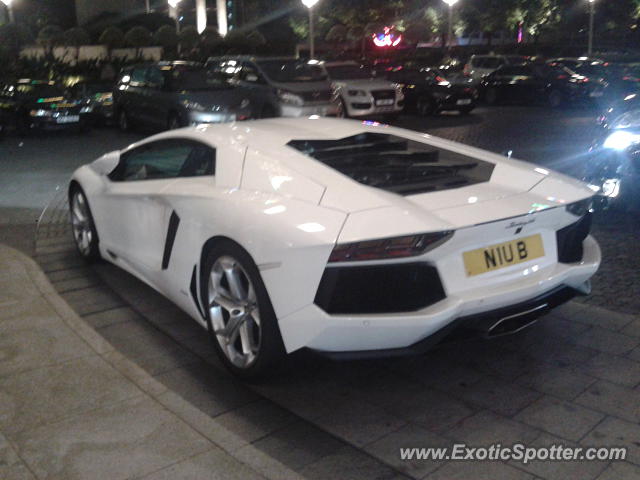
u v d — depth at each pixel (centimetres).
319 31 4019
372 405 344
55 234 668
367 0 3725
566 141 1355
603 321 443
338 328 307
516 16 3669
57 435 306
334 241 302
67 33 2873
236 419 332
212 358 399
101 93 1762
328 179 349
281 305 321
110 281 529
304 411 339
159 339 425
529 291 337
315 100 1555
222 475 277
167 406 330
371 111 1703
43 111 1512
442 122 1798
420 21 3831
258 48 3319
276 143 398
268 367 345
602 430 317
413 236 303
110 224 509
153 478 274
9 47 2578
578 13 3875
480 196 348
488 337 338
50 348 395
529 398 348
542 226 351
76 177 556
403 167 391
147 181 468
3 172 1067
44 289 487
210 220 366
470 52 3659
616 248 609
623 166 718
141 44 3005
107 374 363
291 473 278
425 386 363
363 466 293
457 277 322
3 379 359
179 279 411
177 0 3434
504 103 2292
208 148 420
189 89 1495
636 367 378
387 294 311
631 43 3825
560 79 2102
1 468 281
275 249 320
